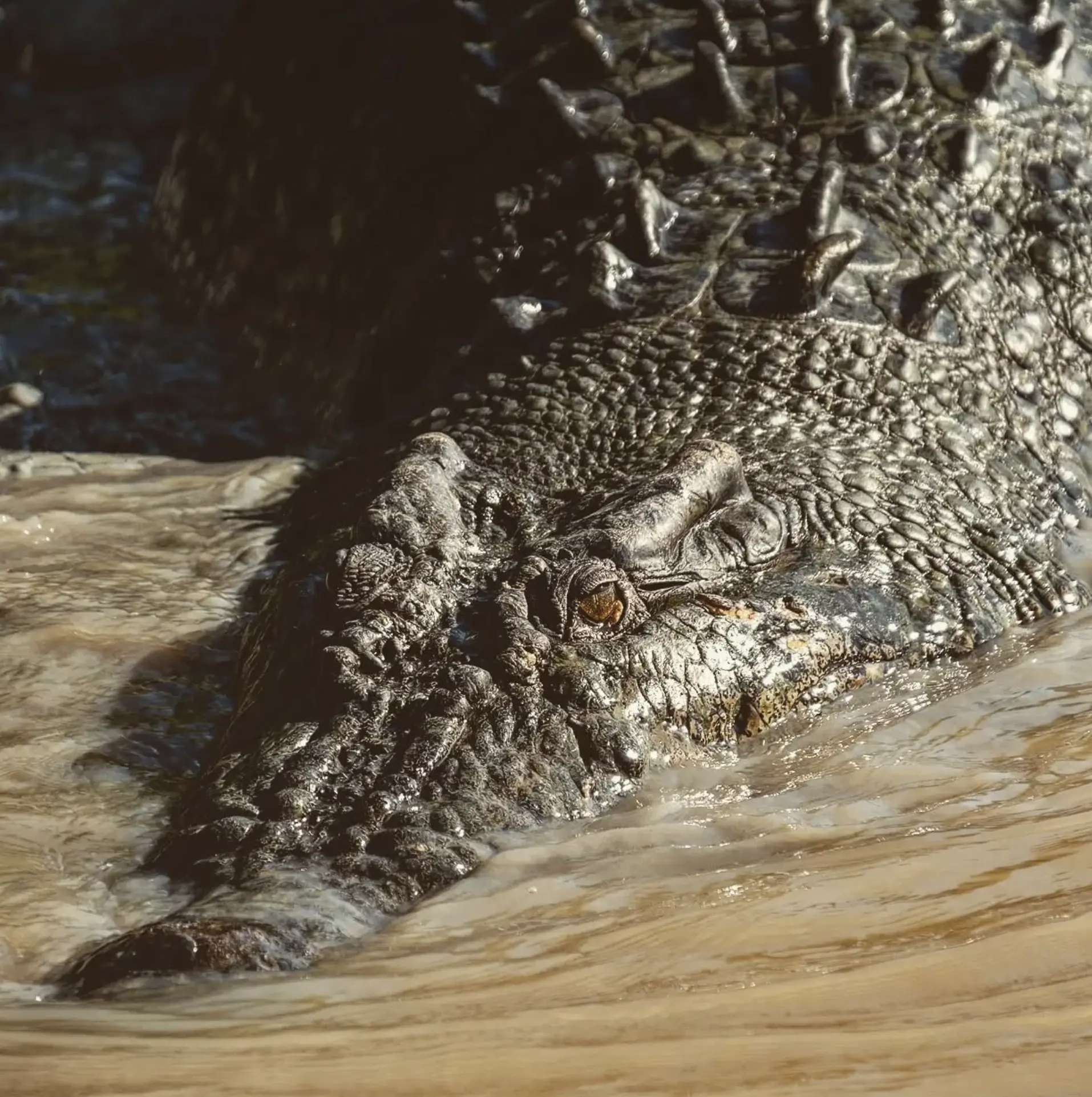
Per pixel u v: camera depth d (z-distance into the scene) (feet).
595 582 49.93
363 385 79.77
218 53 105.09
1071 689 53.26
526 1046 33.04
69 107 134.00
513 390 67.77
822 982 35.01
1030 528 64.03
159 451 81.71
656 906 39.70
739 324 68.44
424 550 52.90
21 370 90.17
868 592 56.08
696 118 77.71
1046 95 80.74
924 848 41.29
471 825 43.98
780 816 44.57
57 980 38.45
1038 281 74.95
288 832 43.86
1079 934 35.76
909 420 65.46
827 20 79.66
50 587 63.67
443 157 82.84
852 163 75.31
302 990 36.63
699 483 54.70
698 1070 31.71
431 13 87.97
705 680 50.24
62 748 51.72
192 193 101.40
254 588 64.08
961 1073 31.01
